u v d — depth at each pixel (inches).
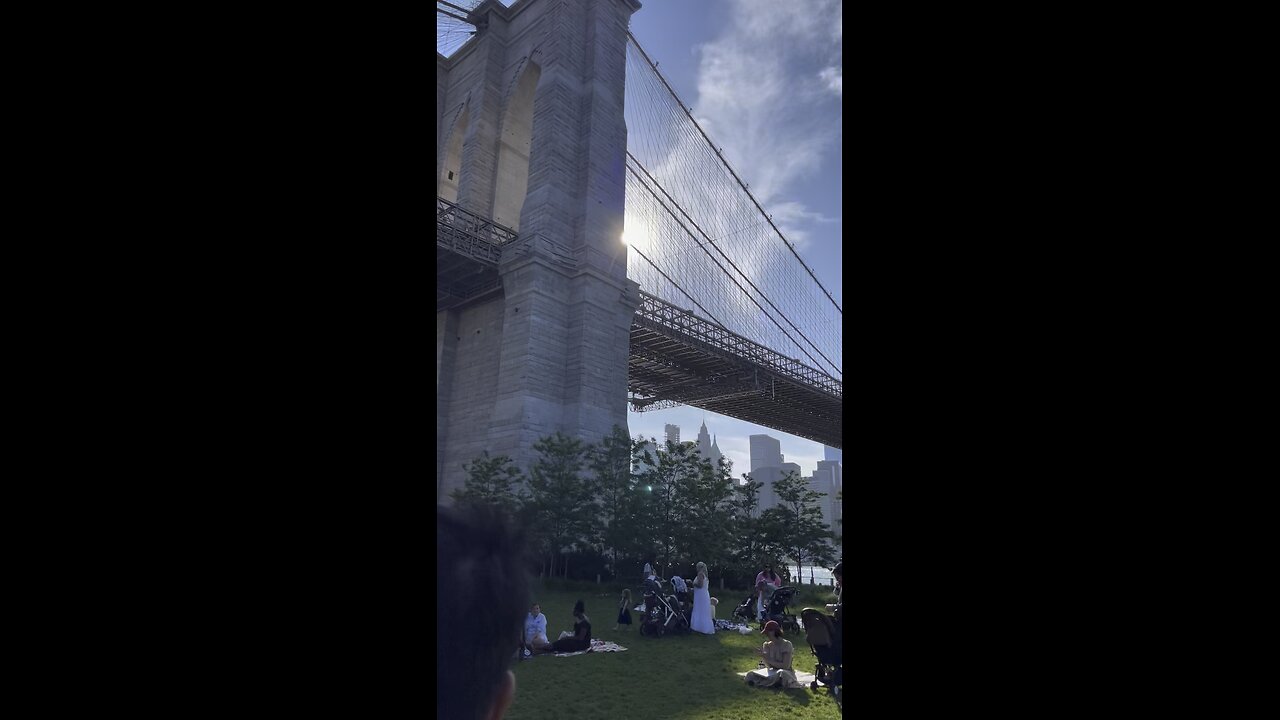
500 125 1594.5
